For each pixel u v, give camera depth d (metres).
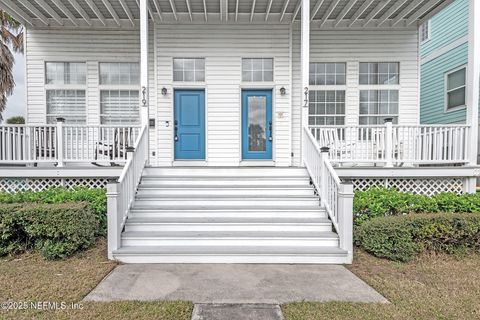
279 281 3.45
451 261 4.12
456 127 6.19
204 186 5.49
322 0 6.64
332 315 2.69
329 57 8.10
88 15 7.44
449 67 9.77
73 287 3.21
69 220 4.09
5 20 14.27
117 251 4.06
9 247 4.14
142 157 5.77
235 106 7.91
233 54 7.89
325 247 4.25
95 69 7.94
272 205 5.18
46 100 7.97
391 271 3.78
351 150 6.46
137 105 8.02
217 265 3.99
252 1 7.04
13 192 5.88
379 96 8.21
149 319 2.61
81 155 6.47
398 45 8.12
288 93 7.92
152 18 7.46
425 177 6.29
